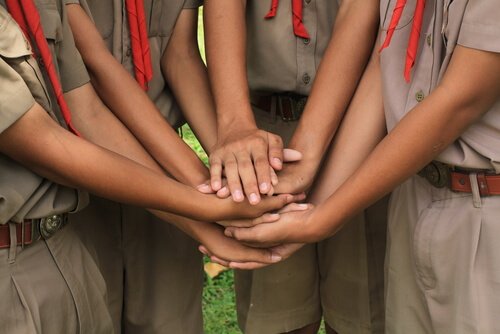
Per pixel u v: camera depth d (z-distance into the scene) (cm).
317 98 230
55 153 180
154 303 255
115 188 191
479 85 181
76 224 234
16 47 172
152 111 223
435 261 201
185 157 221
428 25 203
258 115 264
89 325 199
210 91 241
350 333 272
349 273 265
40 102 181
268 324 276
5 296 178
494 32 175
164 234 250
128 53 232
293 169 225
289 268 268
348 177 222
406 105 205
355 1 234
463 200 197
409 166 193
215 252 228
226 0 234
